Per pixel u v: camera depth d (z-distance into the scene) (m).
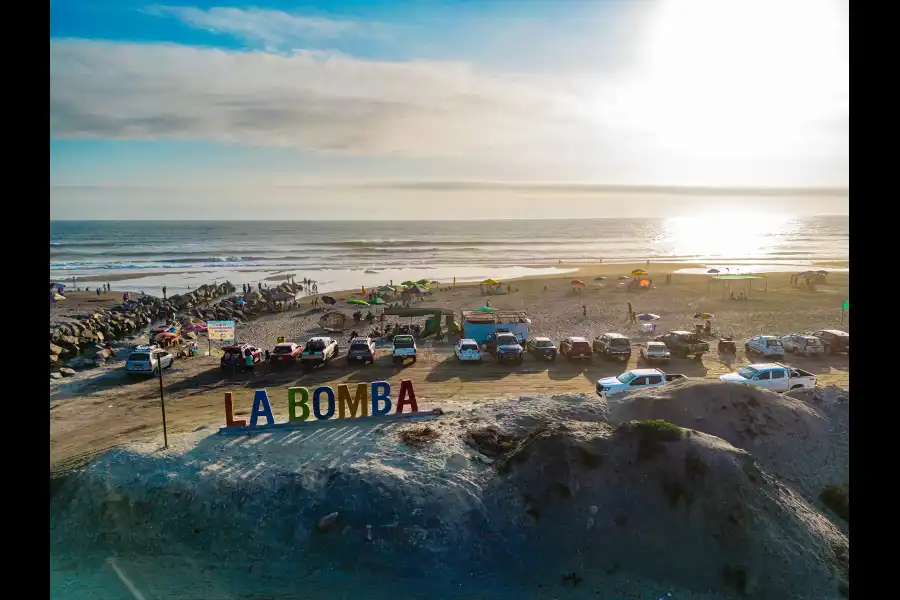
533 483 18.61
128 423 26.30
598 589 16.02
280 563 17.02
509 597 15.94
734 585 15.71
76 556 17.25
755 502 17.00
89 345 46.00
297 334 47.53
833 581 15.49
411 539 17.36
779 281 73.12
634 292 65.50
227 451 21.00
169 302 63.25
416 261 112.12
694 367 36.56
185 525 18.03
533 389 31.39
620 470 18.28
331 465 19.86
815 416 22.92
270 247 147.00
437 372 34.91
